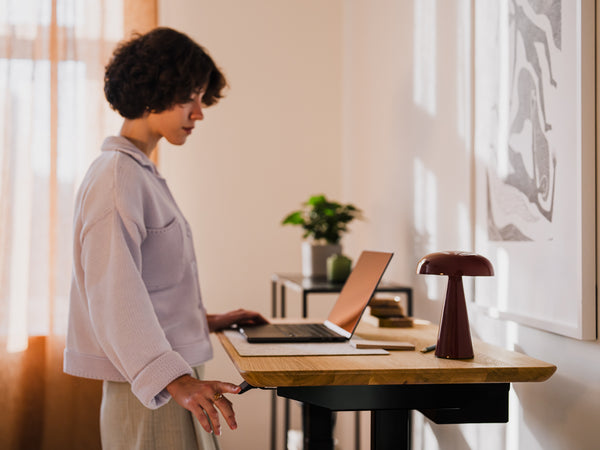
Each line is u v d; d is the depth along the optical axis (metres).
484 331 1.78
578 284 1.30
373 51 2.86
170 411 1.28
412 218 2.35
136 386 1.10
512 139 1.60
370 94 2.90
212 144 3.35
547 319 1.44
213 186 3.34
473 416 1.22
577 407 1.35
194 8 3.33
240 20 3.38
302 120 3.42
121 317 1.12
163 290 1.33
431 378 1.16
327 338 1.48
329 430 1.83
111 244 1.17
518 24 1.57
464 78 1.91
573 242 1.34
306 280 2.47
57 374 3.10
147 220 1.28
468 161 1.84
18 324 3.08
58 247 3.12
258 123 3.38
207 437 1.36
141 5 3.19
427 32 2.21
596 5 1.28
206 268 3.33
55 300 3.11
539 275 1.47
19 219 3.10
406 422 1.30
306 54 3.43
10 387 3.06
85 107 3.17
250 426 3.33
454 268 1.27
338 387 1.19
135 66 1.27
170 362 1.11
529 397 1.54
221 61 3.36
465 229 1.90
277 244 3.38
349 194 3.29
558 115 1.39
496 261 1.69
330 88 3.45
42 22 3.13
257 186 3.38
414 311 2.32
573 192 1.34
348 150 3.31
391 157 2.60
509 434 1.62
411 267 2.36
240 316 1.76
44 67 3.14
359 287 1.60
